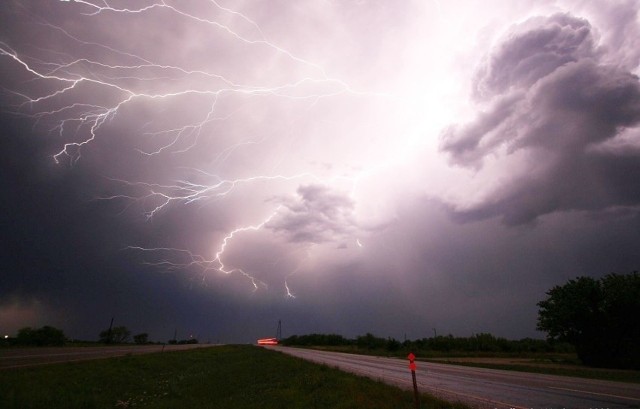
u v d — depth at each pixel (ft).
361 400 43.96
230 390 60.44
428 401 43.09
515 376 76.84
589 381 66.95
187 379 76.74
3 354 111.24
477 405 42.27
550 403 43.45
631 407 40.88
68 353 129.90
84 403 49.29
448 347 210.38
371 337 282.15
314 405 43.83
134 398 55.42
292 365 98.58
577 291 114.11
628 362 103.50
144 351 168.76
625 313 106.22
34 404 46.11
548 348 197.57
